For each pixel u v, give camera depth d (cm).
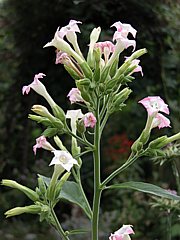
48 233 142
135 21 113
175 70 119
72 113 54
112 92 50
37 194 49
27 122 144
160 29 114
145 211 129
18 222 150
